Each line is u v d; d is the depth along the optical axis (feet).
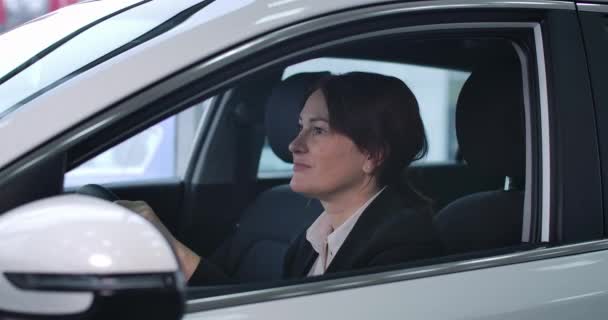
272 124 7.29
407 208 6.03
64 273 3.32
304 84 7.01
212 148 10.32
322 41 4.91
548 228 5.63
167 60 4.52
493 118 6.34
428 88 26.20
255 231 7.87
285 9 4.86
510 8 5.56
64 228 3.41
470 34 5.58
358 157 6.00
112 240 3.40
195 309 4.41
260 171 11.70
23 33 6.43
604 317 5.46
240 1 4.93
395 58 10.41
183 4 5.48
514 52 6.13
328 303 4.68
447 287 5.04
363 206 6.02
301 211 7.48
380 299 4.82
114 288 3.33
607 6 5.99
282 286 4.68
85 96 4.37
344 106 5.95
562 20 5.76
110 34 5.40
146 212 5.96
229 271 7.97
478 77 6.41
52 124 4.27
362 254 5.80
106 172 23.73
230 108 10.52
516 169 6.31
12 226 3.47
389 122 5.98
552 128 5.65
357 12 5.00
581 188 5.63
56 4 20.24
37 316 3.36
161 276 3.41
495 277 5.22
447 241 6.47
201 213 9.87
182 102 4.50
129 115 4.36
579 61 5.75
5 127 4.27
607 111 5.78
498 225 6.53
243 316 4.46
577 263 5.51
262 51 4.70
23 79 4.99
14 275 3.38
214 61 4.58
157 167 24.00
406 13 5.16
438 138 27.09
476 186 10.14
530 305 5.16
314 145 6.07
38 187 4.17
